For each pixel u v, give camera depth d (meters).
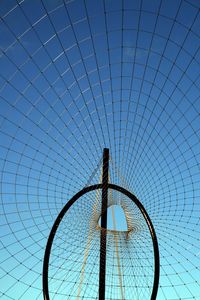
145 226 19.95
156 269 18.61
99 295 18.31
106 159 19.05
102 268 19.11
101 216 20.44
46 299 16.86
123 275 19.53
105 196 19.66
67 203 18.53
